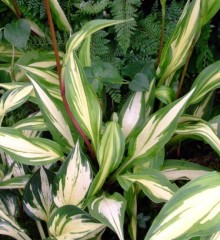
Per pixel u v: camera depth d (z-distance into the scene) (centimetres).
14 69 61
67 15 63
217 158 60
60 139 51
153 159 50
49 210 50
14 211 52
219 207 36
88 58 55
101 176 47
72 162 46
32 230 56
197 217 36
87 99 48
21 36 55
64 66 47
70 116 48
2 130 48
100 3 58
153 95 53
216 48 63
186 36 53
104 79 53
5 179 52
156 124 48
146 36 60
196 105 57
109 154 47
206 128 49
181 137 55
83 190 47
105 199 46
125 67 57
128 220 53
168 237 35
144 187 46
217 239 41
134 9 57
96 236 50
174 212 36
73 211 45
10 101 52
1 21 67
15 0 61
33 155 48
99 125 49
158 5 62
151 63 56
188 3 54
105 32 58
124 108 53
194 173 51
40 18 63
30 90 53
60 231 47
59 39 62
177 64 54
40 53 61
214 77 52
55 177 46
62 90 48
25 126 53
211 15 47
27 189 49
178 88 56
